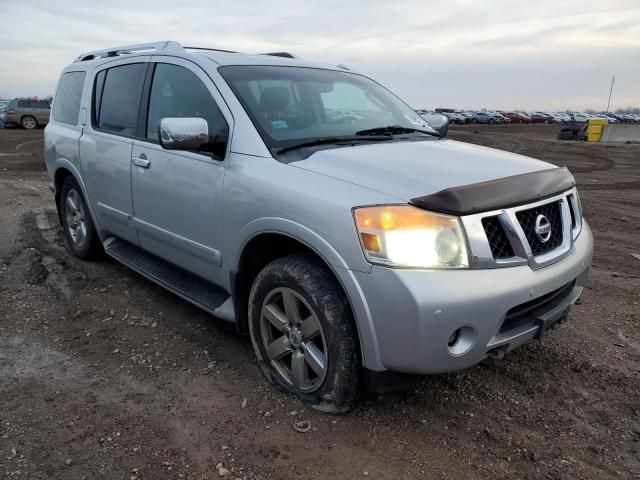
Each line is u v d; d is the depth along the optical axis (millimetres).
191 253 3457
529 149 20703
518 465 2430
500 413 2818
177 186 3420
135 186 3865
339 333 2514
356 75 4238
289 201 2637
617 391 3043
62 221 5406
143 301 4223
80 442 2535
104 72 4551
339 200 2461
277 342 2895
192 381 3078
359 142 3166
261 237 2891
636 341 3670
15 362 3271
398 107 4074
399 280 2275
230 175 3008
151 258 4199
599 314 4129
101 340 3572
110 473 2342
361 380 2588
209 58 3518
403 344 2316
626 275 5070
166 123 2900
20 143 19391
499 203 2461
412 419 2744
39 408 2797
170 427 2654
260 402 2867
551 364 3332
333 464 2412
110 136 4215
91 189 4562
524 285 2455
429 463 2432
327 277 2576
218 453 2473
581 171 13734
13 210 7422
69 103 5109
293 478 2328
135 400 2885
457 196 2373
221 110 3201
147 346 3494
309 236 2531
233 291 3125
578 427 2711
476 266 2357
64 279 4672
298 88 3531
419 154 2959
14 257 5230
